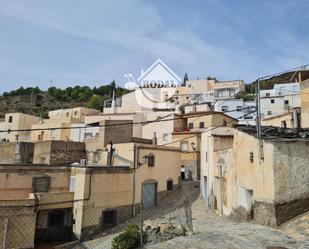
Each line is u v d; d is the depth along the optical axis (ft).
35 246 67.26
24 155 109.70
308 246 29.81
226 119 141.08
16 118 194.29
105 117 168.55
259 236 33.65
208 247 29.99
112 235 67.51
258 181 40.98
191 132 126.52
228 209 53.67
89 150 118.32
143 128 150.61
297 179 39.22
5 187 70.95
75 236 68.95
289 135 43.50
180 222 53.47
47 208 68.39
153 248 30.68
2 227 58.90
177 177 98.78
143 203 84.12
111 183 75.77
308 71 101.09
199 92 239.50
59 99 350.23
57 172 78.07
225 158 56.65
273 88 183.73
